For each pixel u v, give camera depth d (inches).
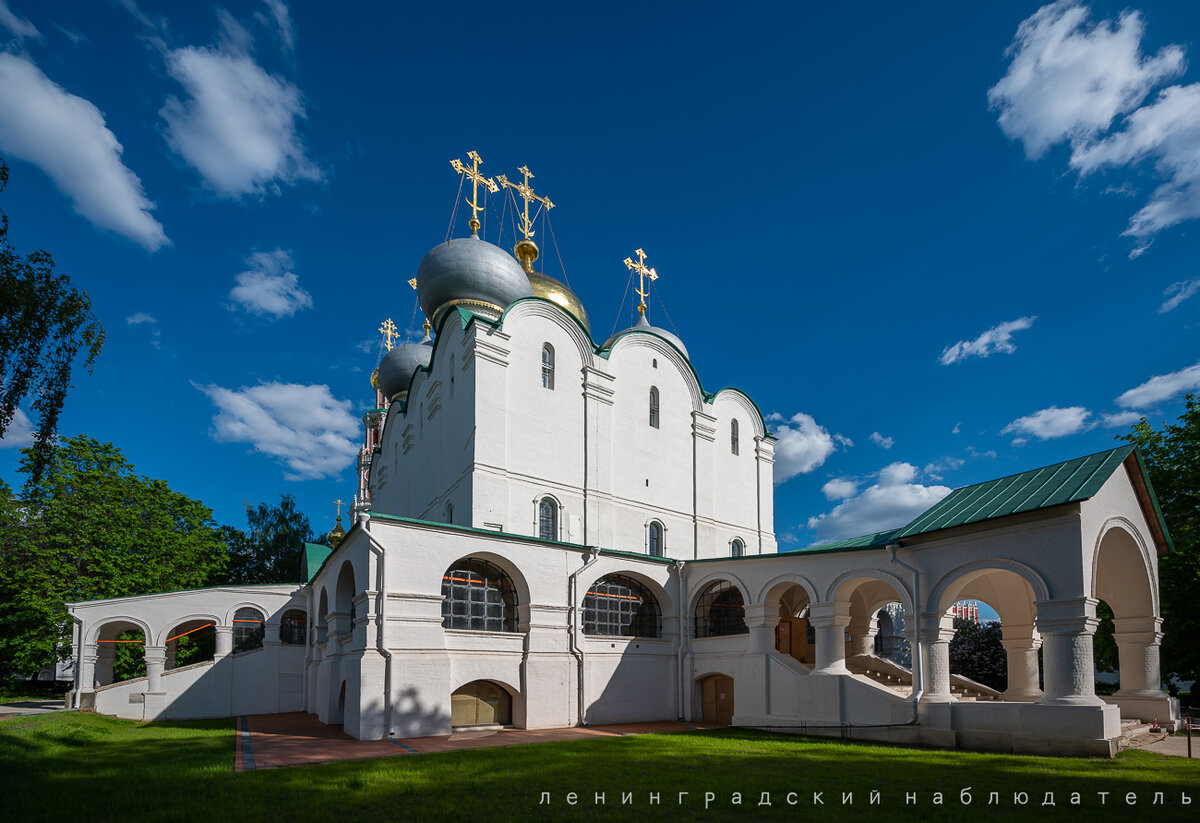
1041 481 855.1
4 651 1596.9
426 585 968.9
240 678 1424.7
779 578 1071.6
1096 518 799.7
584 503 1312.7
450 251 1656.0
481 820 433.4
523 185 2030.0
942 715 831.1
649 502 1418.6
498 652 1026.1
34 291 692.1
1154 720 860.0
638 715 1147.3
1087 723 715.4
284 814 448.8
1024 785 551.2
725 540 1534.2
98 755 734.5
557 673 1066.1
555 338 1350.9
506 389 1251.2
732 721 1117.1
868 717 912.3
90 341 749.9
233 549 2453.2
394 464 1815.9
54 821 427.8
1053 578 775.7
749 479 1630.2
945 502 948.6
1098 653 1307.8
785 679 1028.5
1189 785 553.6
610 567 1155.9
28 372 704.4
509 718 1050.7
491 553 1037.8
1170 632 1171.3
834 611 997.8
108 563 1615.4
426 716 932.0
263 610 1476.4
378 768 628.4
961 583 879.1
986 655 1823.3
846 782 557.9
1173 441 1232.2
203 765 652.1
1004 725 778.2
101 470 1718.8
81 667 1341.0
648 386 1485.0
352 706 924.0
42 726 893.2
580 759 680.4
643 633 1210.6
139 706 1346.0
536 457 1267.2
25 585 1518.2
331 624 1165.1
